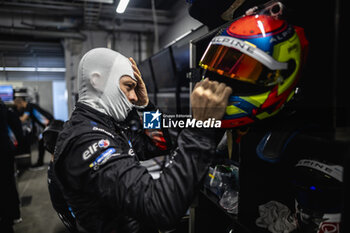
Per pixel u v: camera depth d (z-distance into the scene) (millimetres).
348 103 385
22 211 2076
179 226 902
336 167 458
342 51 383
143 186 463
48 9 3826
